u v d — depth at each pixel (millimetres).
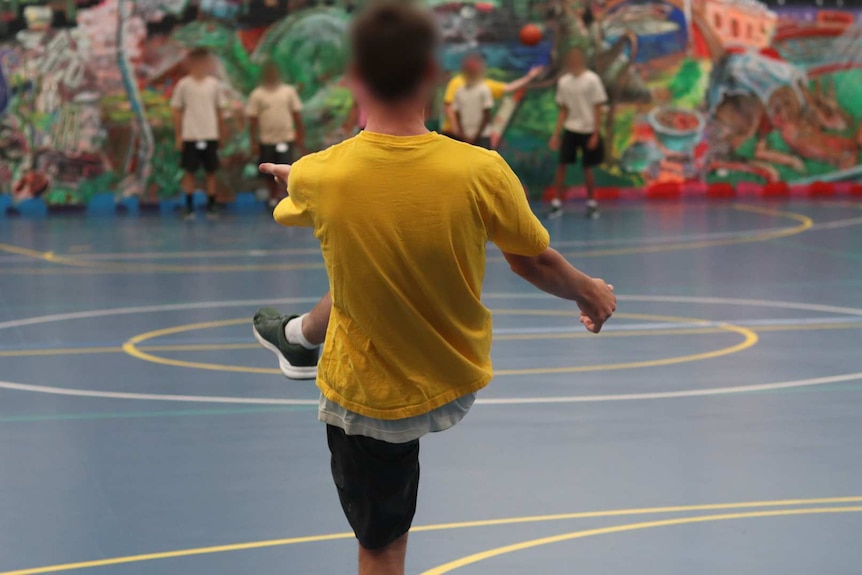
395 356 3455
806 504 5875
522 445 7008
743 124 25078
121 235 18922
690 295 13039
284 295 13039
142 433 7320
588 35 24016
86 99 22172
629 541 5340
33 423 7578
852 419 7621
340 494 3727
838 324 11242
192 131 21078
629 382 8758
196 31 22328
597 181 24562
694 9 24594
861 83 25484
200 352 9961
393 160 3361
